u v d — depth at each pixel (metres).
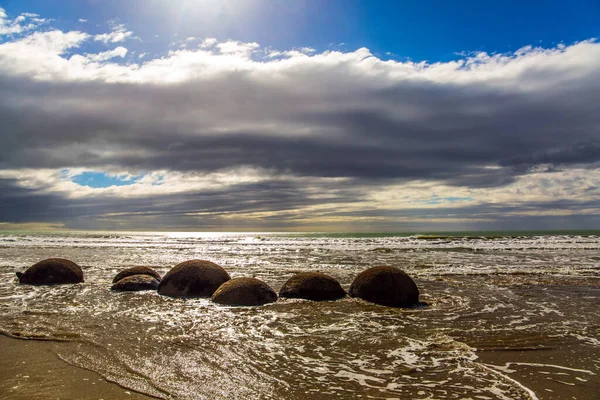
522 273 14.89
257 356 5.82
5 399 4.38
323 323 7.75
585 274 14.66
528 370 5.36
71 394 4.51
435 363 5.59
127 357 5.73
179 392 4.58
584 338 6.81
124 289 10.98
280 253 24.03
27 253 23.03
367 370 5.32
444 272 15.21
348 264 18.02
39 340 6.52
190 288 10.32
